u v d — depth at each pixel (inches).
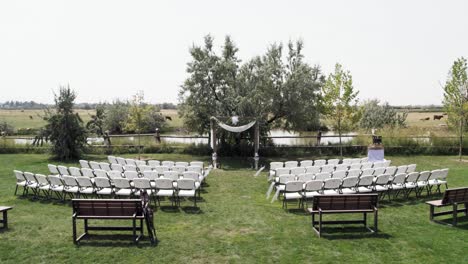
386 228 353.1
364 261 278.5
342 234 336.8
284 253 294.7
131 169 569.6
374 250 299.6
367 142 931.3
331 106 947.3
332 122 1053.8
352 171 499.2
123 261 280.2
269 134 999.6
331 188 437.1
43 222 374.0
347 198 341.1
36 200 464.1
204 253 295.3
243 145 904.9
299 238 327.9
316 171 546.3
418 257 285.4
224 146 909.8
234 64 883.4
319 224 335.0
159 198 472.4
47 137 816.3
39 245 310.3
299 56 898.1
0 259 282.5
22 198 473.7
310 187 421.4
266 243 316.2
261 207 437.7
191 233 342.3
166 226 363.9
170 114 3169.3
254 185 574.6
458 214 399.9
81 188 457.4
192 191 452.8
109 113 1646.2
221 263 276.8
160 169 566.6
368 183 454.0
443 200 361.7
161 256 289.4
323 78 900.6
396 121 1379.2
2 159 820.0
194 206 439.2
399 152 894.4
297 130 946.7
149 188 441.4
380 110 1376.7
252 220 383.9
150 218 323.0
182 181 433.1
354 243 314.5
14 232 342.0
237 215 403.2
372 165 583.2
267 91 861.2
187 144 947.3
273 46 893.2
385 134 936.3
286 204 430.9
